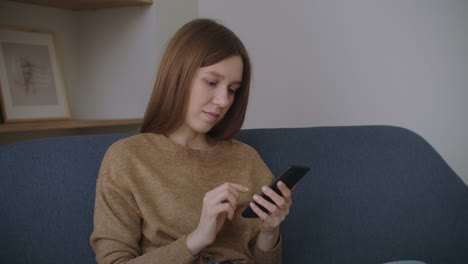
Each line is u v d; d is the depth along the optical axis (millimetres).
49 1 1877
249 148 1237
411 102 1824
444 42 1742
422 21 1777
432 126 1791
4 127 1471
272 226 1026
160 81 1089
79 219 1091
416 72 1804
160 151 1085
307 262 1310
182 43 1066
